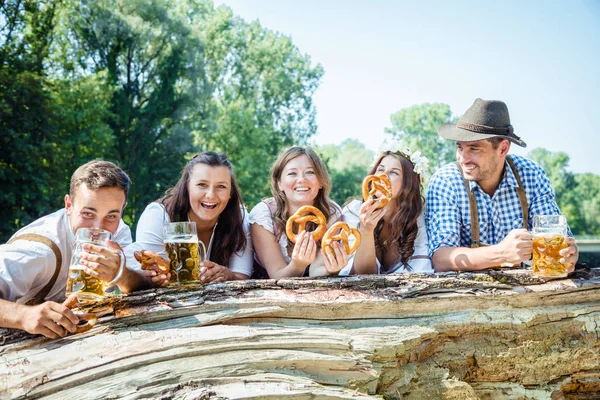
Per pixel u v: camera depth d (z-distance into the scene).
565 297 3.57
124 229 3.80
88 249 2.86
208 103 33.59
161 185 30.23
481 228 4.27
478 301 3.46
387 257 4.28
